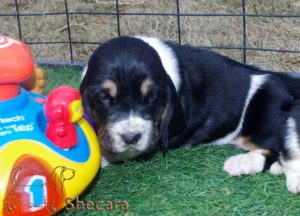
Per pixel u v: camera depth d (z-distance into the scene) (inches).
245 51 50.3
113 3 62.6
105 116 36.2
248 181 37.2
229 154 40.4
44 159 31.6
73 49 56.6
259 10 58.3
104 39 57.4
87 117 37.5
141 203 35.4
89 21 60.3
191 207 34.9
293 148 36.8
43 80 40.8
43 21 60.6
